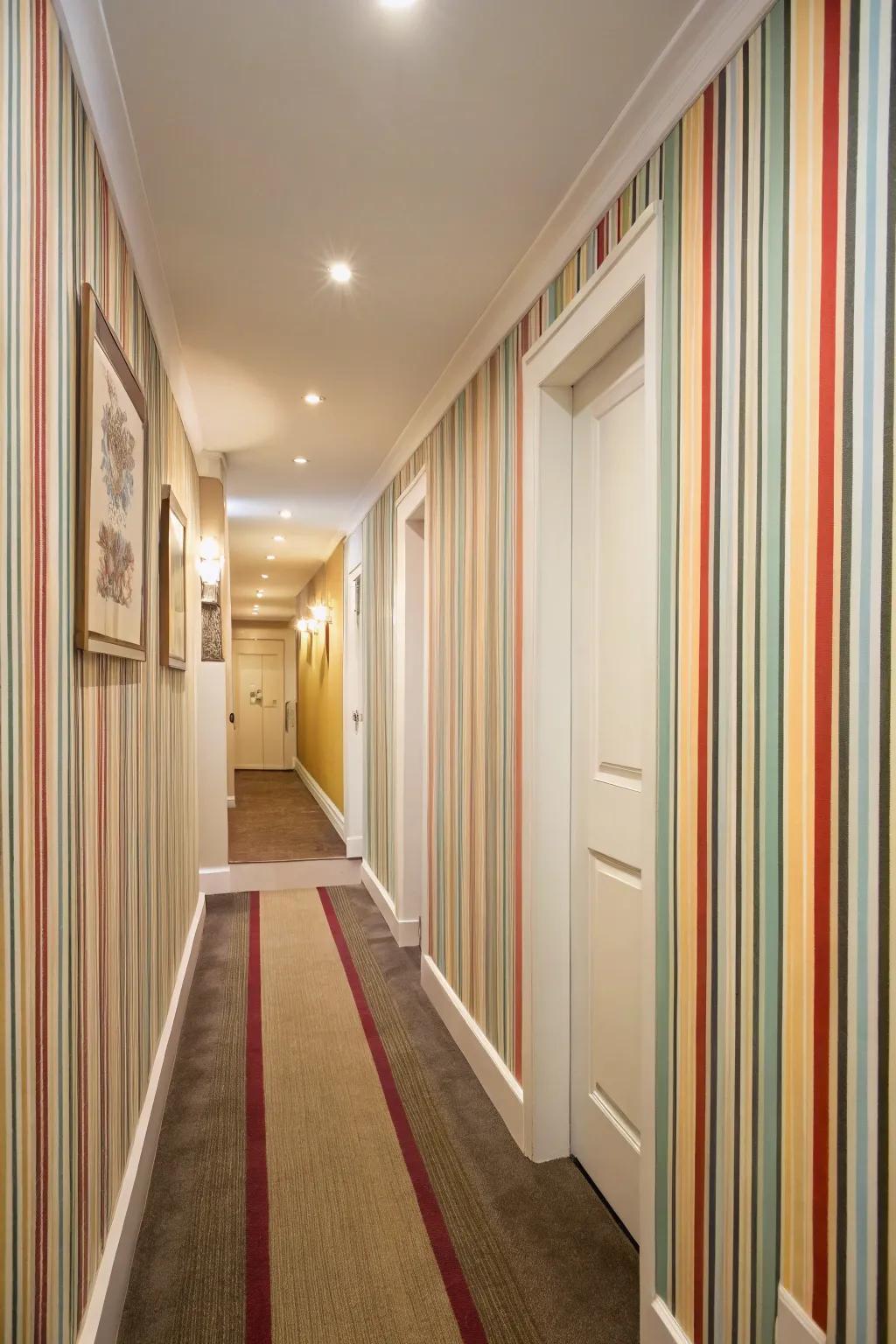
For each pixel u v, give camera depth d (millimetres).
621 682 1821
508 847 2264
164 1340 1462
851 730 963
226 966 3459
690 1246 1298
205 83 1455
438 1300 1566
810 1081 1021
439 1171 1994
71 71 1223
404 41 1349
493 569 2451
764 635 1130
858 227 962
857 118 966
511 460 2295
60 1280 1145
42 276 1078
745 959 1163
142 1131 1883
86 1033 1335
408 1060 2594
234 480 4668
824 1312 985
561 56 1378
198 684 4602
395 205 1865
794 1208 1045
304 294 2312
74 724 1269
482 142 1623
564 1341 1472
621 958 1818
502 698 2336
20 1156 973
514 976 2203
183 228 1964
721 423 1242
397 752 3887
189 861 3533
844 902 971
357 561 5641
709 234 1288
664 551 1416
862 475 950
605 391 1892
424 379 2998
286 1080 2459
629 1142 1753
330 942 3801
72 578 1245
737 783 1188
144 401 1890
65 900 1201
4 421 918
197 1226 1774
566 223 1885
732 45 1214
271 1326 1499
